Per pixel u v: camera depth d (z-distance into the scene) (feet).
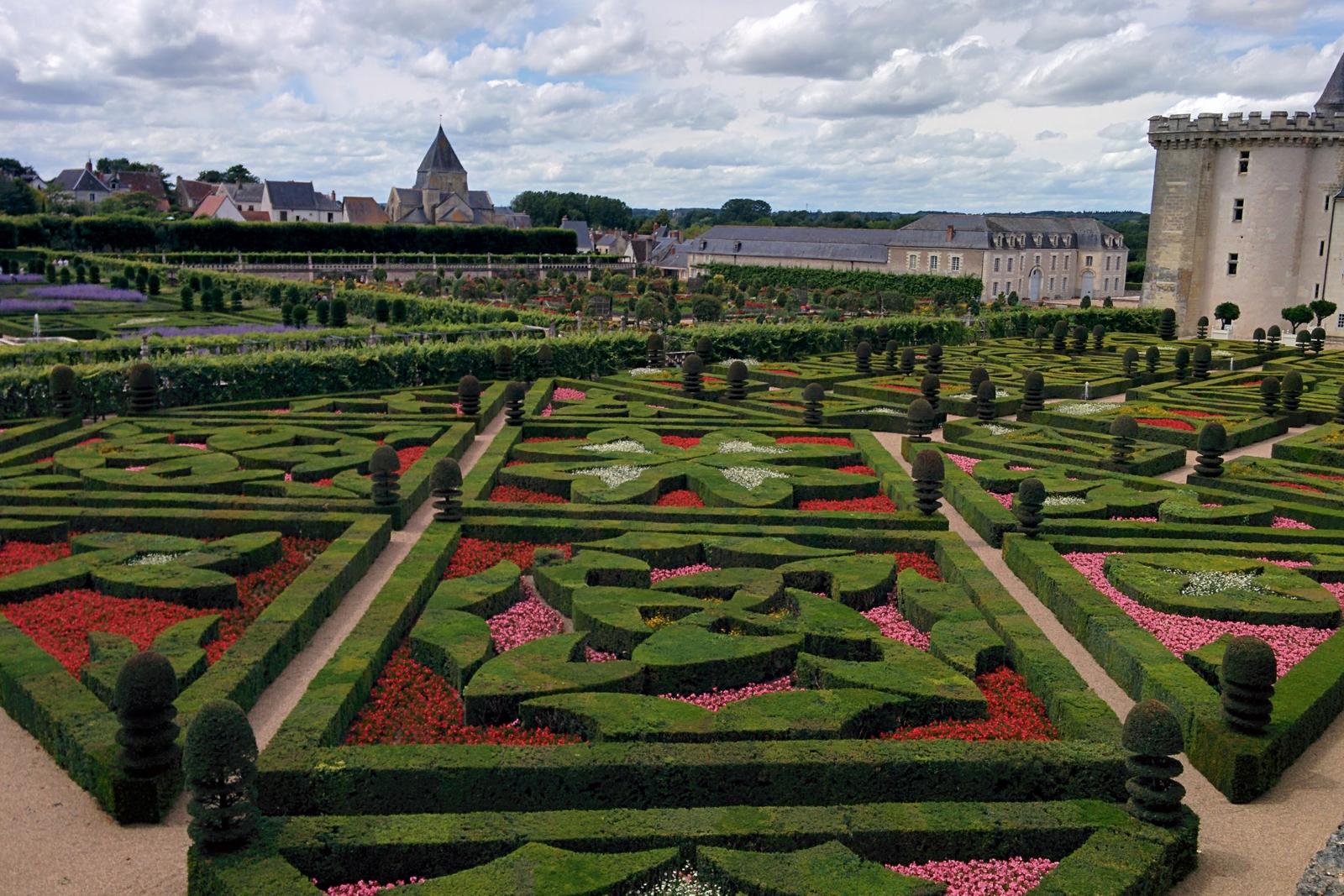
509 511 66.64
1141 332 221.46
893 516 66.13
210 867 30.40
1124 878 30.66
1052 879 30.63
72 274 266.98
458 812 35.65
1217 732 39.06
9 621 48.26
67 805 36.58
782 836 32.35
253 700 43.11
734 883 30.63
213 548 57.47
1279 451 92.84
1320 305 200.34
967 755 36.68
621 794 35.94
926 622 51.39
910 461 90.07
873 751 36.81
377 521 63.10
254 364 108.88
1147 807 33.60
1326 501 73.56
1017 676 46.52
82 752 36.65
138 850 34.09
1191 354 166.40
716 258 448.24
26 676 42.01
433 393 111.14
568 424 94.07
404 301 199.52
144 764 35.19
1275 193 213.87
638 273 390.42
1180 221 226.17
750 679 45.75
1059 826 33.17
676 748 36.76
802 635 47.80
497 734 40.50
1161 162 228.43
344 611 53.52
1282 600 53.26
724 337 148.36
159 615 50.29
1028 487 63.00
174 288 261.44
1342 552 61.87
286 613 48.88
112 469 74.33
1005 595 53.52
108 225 332.39
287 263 333.62
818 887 30.17
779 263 423.23
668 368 137.49
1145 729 33.19
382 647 46.01
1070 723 40.16
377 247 369.91
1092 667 49.06
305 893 29.27
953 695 42.11
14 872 32.60
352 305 221.25
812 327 158.51
